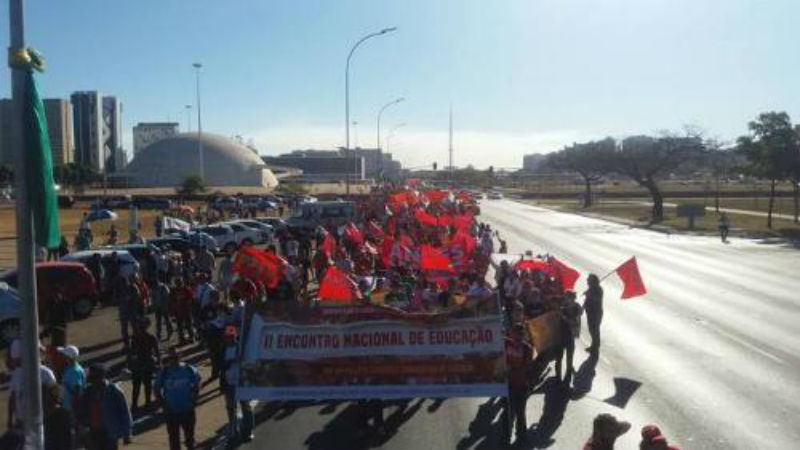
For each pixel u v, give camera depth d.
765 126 64.25
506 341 12.87
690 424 13.65
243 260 20.86
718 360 18.70
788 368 17.84
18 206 9.06
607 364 18.33
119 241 50.25
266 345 12.94
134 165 192.62
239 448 12.68
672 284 33.06
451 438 13.08
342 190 150.88
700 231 61.94
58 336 13.12
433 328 12.87
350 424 13.94
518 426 12.78
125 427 10.48
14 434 9.86
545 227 68.88
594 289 18.88
